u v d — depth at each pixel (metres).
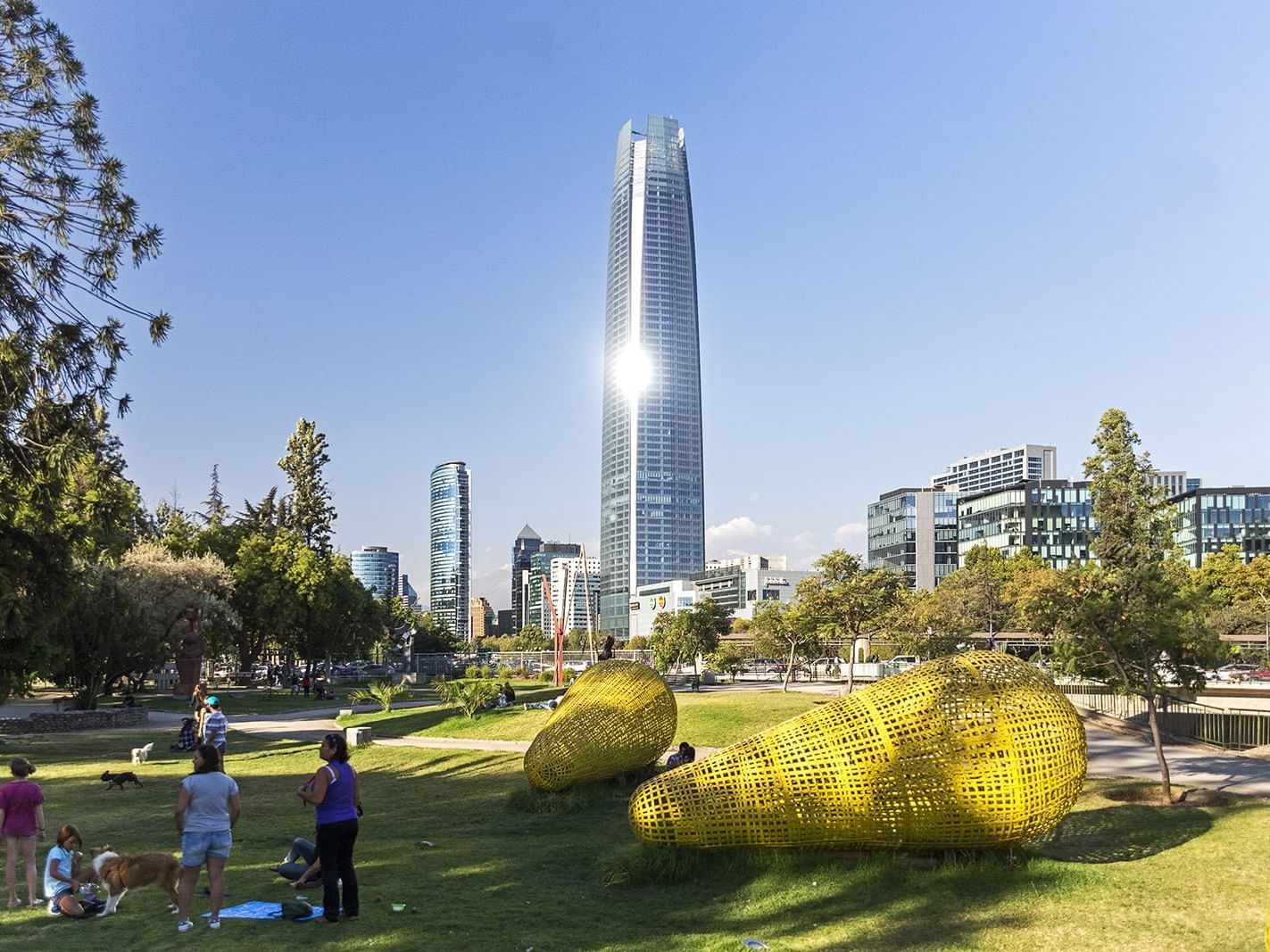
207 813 8.34
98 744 29.38
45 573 26.03
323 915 8.62
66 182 18.75
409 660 82.62
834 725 10.09
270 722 38.28
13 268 18.02
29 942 7.92
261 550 68.88
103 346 18.86
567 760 15.98
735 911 8.70
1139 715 26.45
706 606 56.19
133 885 8.97
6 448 19.55
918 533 164.00
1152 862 10.22
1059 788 9.68
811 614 41.84
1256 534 129.62
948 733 9.66
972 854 9.85
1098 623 15.51
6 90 18.36
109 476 24.89
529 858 11.42
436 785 19.11
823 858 9.98
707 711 26.73
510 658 81.31
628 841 12.55
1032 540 144.38
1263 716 22.28
